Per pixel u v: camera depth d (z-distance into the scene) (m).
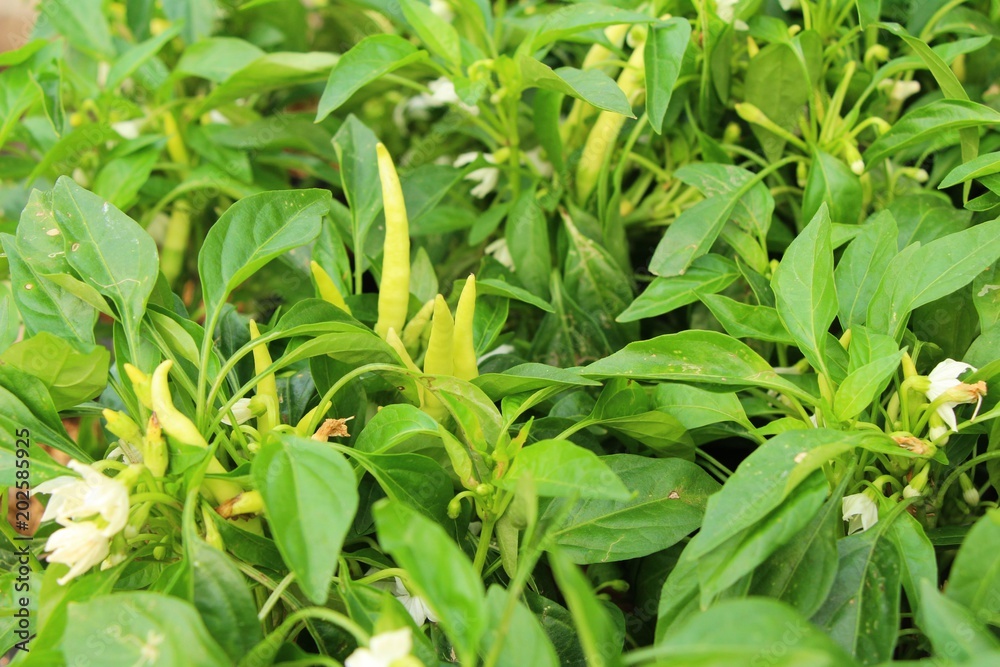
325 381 0.70
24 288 0.69
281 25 0.90
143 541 0.66
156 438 0.64
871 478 0.68
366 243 0.80
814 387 0.71
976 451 0.74
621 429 0.69
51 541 0.62
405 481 0.66
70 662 0.60
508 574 0.68
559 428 0.70
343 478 0.62
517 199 0.81
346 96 0.74
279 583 0.66
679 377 0.68
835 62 0.80
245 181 0.84
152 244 0.69
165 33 0.84
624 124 0.82
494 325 0.74
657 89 0.73
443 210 0.84
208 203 0.88
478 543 0.69
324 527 0.61
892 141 0.74
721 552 0.62
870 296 0.71
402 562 0.59
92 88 0.88
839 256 0.76
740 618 0.59
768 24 0.78
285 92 0.91
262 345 0.69
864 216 0.78
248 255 0.69
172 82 0.85
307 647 0.70
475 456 0.67
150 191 0.85
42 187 0.85
